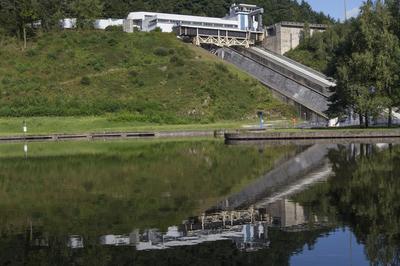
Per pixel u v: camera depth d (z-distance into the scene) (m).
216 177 28.39
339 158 36.50
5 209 19.73
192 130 77.81
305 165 32.91
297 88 104.75
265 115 96.62
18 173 31.69
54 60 113.25
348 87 64.06
